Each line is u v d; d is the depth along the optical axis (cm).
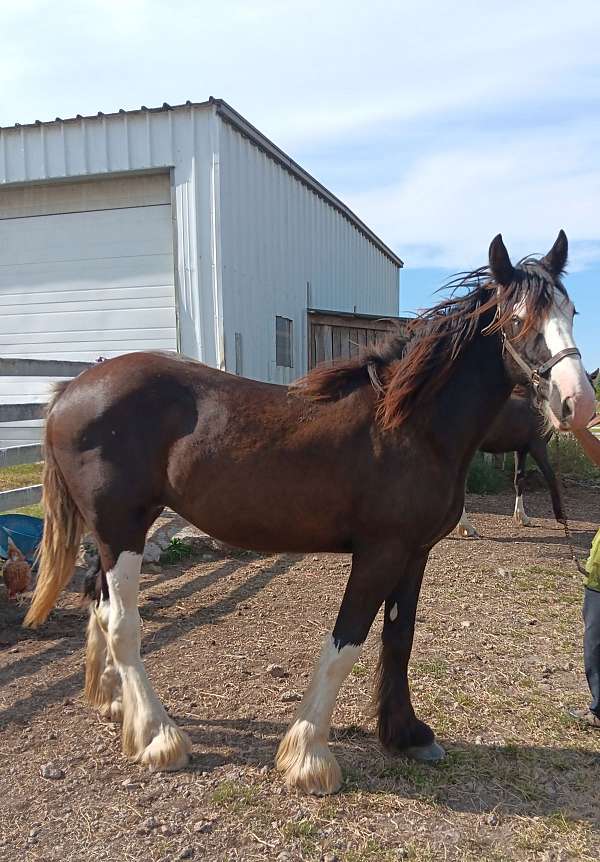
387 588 274
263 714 333
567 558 648
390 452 268
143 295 830
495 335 278
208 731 316
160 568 567
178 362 311
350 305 1310
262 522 283
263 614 473
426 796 272
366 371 286
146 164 778
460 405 274
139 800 265
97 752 298
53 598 315
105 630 312
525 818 261
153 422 290
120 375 297
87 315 852
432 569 602
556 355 252
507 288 266
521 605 509
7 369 527
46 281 861
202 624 451
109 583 296
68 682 363
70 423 296
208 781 277
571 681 381
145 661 391
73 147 802
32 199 853
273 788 273
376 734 315
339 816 258
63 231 848
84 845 240
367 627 276
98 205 832
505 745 312
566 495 991
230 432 281
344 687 366
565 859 240
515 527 782
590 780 288
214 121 748
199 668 383
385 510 268
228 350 791
